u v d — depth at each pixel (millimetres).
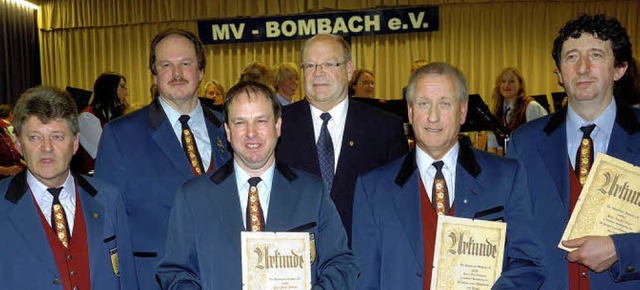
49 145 2109
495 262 2021
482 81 9266
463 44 9258
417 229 2127
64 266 2172
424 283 2090
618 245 2027
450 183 2174
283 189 2164
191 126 2742
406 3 9148
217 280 2047
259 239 1998
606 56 2115
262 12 9359
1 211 2162
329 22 9258
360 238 2195
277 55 9539
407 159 2232
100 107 4773
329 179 2740
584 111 2215
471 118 4773
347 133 2785
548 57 9156
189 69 2662
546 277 2191
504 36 9203
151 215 2570
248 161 2076
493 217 2115
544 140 2289
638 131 2172
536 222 2232
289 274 1984
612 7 8977
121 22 9742
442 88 2059
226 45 9664
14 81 9383
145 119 2695
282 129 2799
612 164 2096
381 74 9391
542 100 5758
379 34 9250
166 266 2088
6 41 9203
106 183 2387
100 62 9930
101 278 2246
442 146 2096
